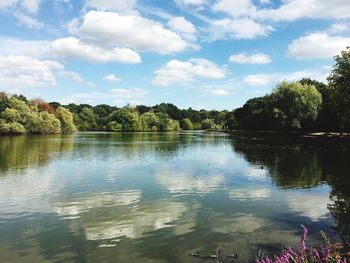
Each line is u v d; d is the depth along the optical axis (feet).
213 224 60.49
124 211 68.85
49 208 71.20
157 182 98.22
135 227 59.06
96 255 47.78
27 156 160.25
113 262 45.52
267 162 141.59
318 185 93.81
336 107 221.66
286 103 339.36
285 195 82.28
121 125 571.28
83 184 95.20
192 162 142.00
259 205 73.36
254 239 53.16
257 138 323.78
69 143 247.50
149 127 611.47
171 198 79.46
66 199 78.48
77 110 634.84
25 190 87.66
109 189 88.89
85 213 67.46
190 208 71.05
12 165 130.52
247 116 511.81
